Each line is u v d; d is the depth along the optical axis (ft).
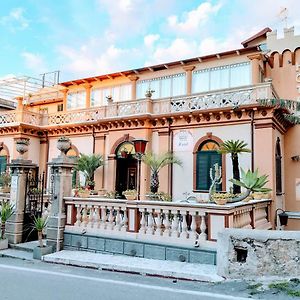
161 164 51.88
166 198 42.32
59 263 27.17
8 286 20.15
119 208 28.94
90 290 19.40
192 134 54.85
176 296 18.35
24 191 34.78
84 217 30.55
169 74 63.87
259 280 20.75
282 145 56.39
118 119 59.47
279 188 52.24
